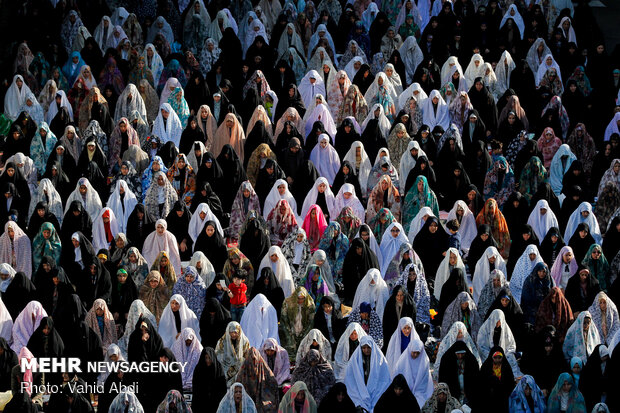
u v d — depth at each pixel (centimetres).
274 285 5384
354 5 8162
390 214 5925
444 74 7406
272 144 6669
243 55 7812
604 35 8356
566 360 5081
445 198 6325
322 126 6694
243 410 4644
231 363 4928
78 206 5831
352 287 5550
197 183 6219
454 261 5469
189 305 5275
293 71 7444
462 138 6838
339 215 5897
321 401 4719
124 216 6059
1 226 6003
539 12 7900
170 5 7950
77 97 7075
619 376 4803
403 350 5003
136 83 7288
